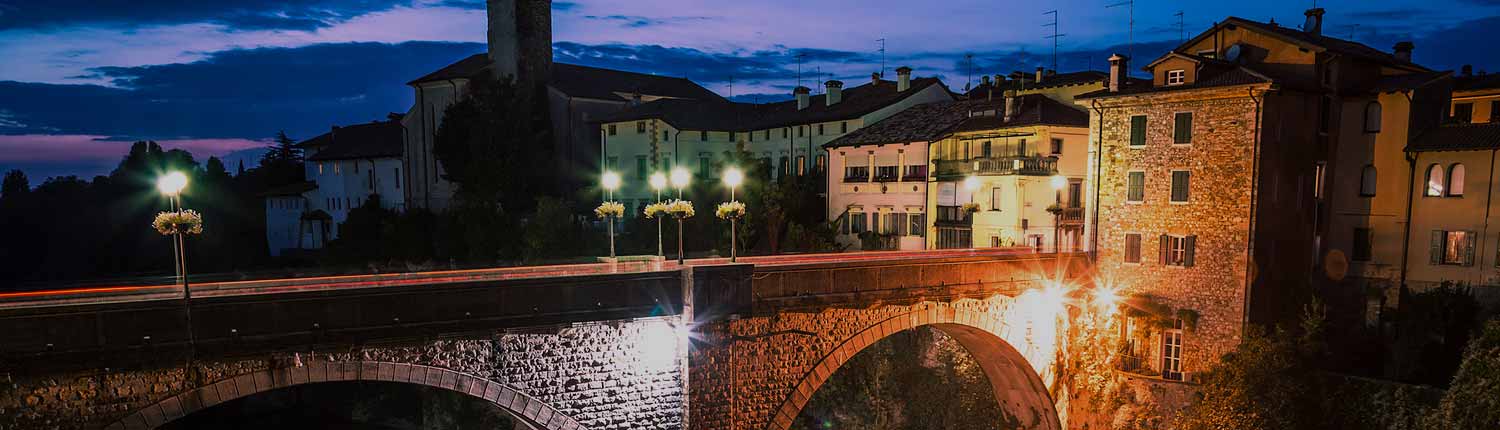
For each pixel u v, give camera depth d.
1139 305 42.06
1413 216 40.53
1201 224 40.00
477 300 25.73
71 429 20.81
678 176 34.81
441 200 74.38
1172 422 40.38
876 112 62.75
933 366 52.34
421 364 25.22
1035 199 49.28
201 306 22.06
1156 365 41.78
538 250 57.97
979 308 38.94
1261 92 37.75
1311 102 40.50
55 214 86.12
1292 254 40.84
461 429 57.78
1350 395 36.94
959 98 68.44
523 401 26.92
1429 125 41.38
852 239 60.44
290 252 86.06
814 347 33.41
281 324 23.09
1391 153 40.97
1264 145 38.34
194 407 22.28
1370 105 41.62
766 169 64.75
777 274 31.55
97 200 89.75
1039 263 41.19
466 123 69.19
